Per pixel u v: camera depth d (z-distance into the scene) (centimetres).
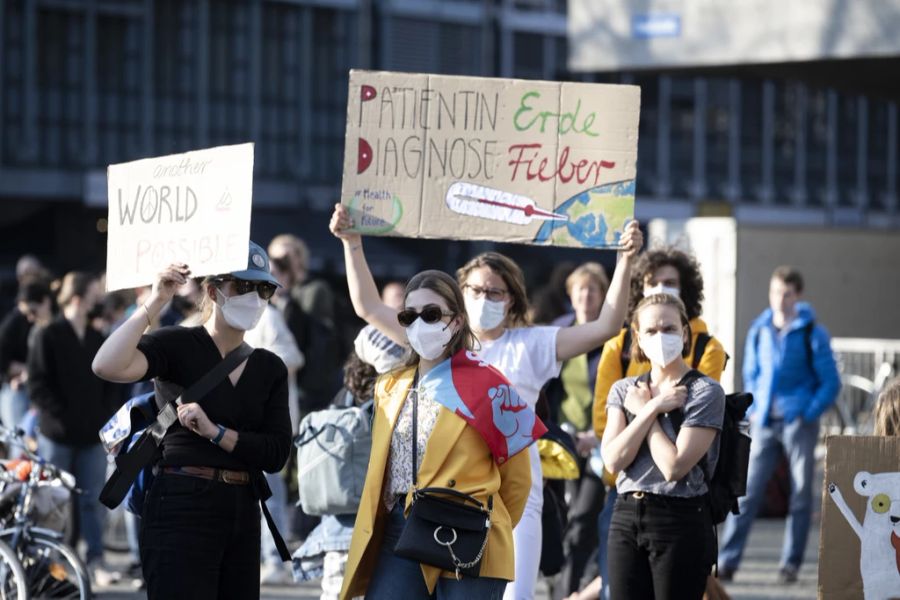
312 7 10600
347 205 1680
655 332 1602
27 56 9462
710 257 4181
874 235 4956
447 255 9719
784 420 2795
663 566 1591
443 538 1374
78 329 2741
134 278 1521
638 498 1602
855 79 4528
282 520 2742
